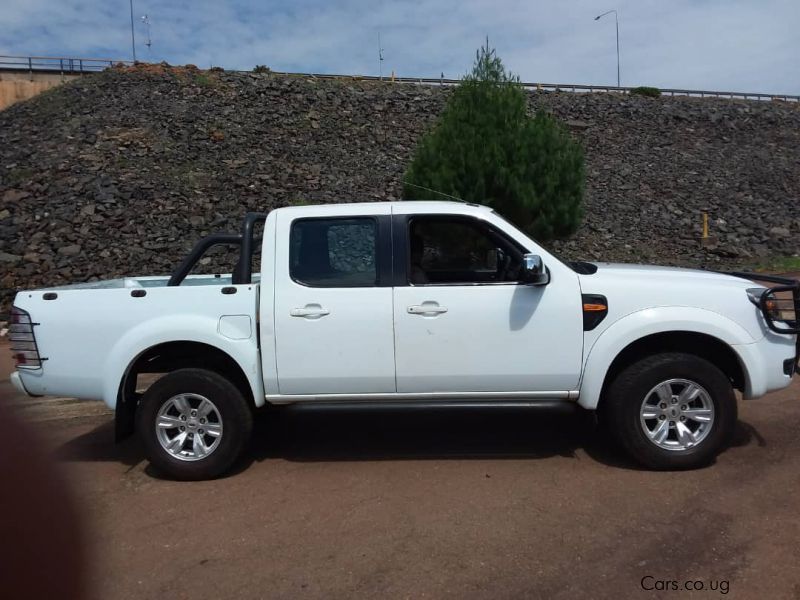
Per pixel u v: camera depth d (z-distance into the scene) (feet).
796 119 119.44
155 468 16.79
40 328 15.94
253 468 16.53
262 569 11.49
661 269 17.31
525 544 12.07
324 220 15.85
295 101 97.04
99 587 10.48
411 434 18.74
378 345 15.40
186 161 72.33
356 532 12.79
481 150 36.83
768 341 15.40
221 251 52.95
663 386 15.25
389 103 101.86
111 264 49.90
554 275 15.46
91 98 89.25
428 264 16.58
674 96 128.77
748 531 12.27
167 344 16.19
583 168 39.68
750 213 77.41
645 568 11.12
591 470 15.56
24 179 62.85
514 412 15.85
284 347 15.47
